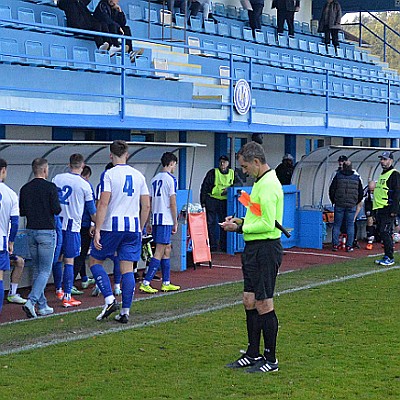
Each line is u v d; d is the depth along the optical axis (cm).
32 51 2559
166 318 1748
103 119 2428
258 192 1294
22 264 2027
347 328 1653
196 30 3659
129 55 2844
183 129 2728
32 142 1972
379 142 4434
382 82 4688
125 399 1166
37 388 1217
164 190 2145
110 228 1700
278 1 4191
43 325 1689
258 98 3291
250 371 1320
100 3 2833
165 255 2205
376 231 3381
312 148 3984
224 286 2281
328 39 4569
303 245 3322
